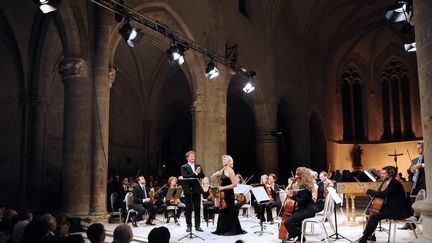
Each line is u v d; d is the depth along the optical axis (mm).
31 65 16594
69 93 11977
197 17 17094
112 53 13109
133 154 23016
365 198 20734
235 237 9219
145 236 9711
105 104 12258
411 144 34906
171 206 12148
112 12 12766
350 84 38281
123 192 13523
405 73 36250
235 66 18328
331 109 34906
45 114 17031
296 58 28062
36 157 16516
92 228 4312
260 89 22297
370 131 37188
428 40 4820
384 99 37281
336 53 36312
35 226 4906
